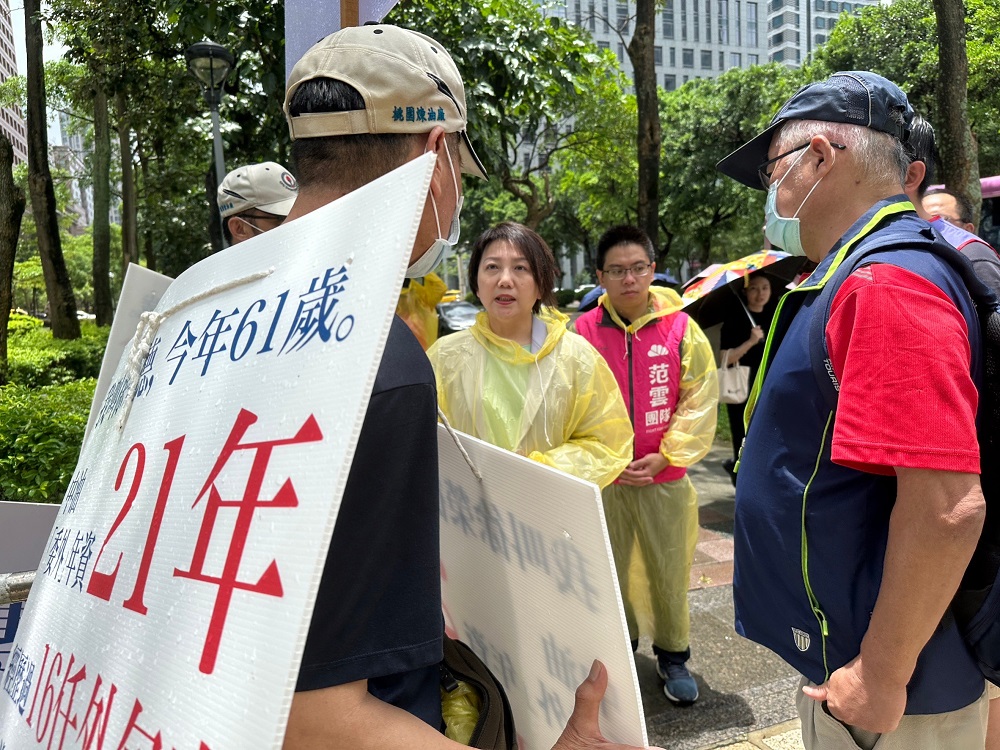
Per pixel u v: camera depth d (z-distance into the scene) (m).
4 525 1.42
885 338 0.99
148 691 0.65
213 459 0.70
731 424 4.32
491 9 5.50
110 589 0.77
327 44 0.90
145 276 1.43
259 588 0.59
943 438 0.94
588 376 1.92
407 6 5.08
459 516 1.12
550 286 1.96
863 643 1.05
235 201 2.08
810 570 1.13
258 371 0.71
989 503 1.10
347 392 0.59
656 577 2.46
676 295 2.67
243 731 0.55
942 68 5.20
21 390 4.58
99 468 0.94
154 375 0.90
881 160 1.23
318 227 0.75
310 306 0.69
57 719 0.76
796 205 1.29
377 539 0.73
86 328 12.37
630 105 13.27
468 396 1.91
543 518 0.89
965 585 1.12
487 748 0.94
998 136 12.45
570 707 0.91
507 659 1.05
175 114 7.33
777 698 2.44
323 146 0.87
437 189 0.89
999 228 8.20
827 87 1.27
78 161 19.09
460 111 0.93
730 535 4.06
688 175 18.78
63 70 11.34
